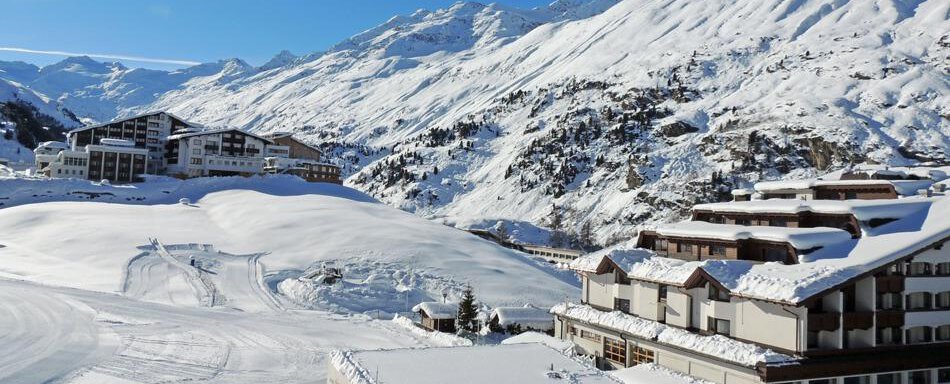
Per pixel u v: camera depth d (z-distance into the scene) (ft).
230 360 149.48
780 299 111.45
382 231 346.13
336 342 177.99
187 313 201.46
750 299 119.34
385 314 239.71
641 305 147.43
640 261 154.61
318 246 318.45
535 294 280.92
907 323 123.03
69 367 131.44
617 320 149.59
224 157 546.67
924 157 608.19
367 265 293.43
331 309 238.07
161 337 164.66
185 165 542.16
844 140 645.10
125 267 265.95
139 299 220.43
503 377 92.84
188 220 369.30
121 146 522.06
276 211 380.78
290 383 135.95
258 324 194.70
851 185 191.72
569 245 586.04
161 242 312.71
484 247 358.43
